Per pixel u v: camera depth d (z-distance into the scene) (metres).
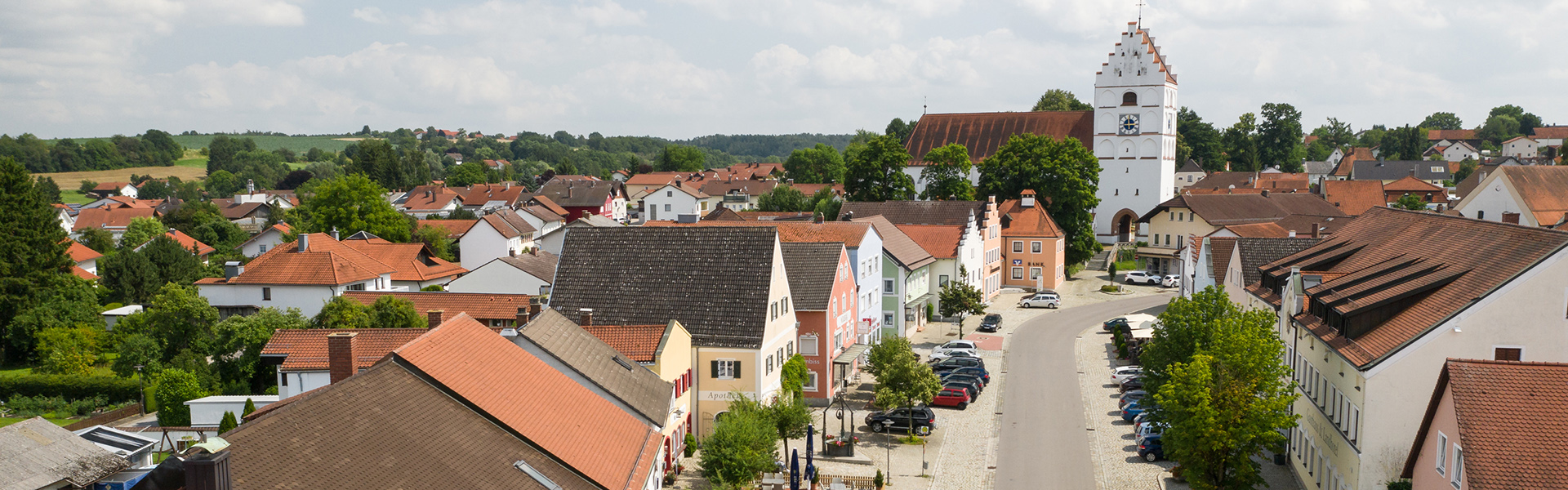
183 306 61.88
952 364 63.91
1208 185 180.00
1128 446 48.12
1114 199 132.50
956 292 75.12
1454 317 32.25
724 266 51.97
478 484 23.20
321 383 45.31
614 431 30.53
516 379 29.83
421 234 117.69
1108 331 79.06
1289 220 101.44
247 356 58.28
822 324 56.53
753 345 48.69
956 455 47.38
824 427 48.09
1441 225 42.25
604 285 52.97
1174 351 43.31
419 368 26.86
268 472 19.81
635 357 42.59
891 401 49.31
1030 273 105.12
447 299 68.00
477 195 199.75
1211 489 35.28
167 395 51.56
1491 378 25.62
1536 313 31.81
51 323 75.56
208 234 135.25
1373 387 32.91
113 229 160.75
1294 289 43.94
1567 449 23.95
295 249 81.81
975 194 125.19
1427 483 28.14
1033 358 69.69
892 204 103.44
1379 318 36.12
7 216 79.44
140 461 31.72
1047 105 198.50
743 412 41.62
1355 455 34.00
